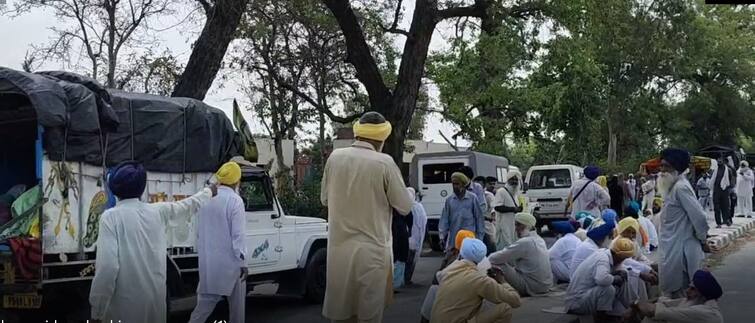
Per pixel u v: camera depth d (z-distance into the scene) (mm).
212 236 7156
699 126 47219
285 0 21891
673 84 42250
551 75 33438
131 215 5016
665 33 34844
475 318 6883
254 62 23547
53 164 7559
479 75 27094
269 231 10078
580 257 9000
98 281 4855
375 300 5406
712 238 16422
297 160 27984
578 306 8016
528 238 9859
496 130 29547
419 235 12664
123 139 8281
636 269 7938
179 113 8906
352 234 5441
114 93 8414
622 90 37969
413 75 18109
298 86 23875
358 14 21422
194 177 9156
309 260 10875
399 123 18000
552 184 23719
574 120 35188
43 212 7426
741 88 46000
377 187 5473
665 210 7562
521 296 9867
